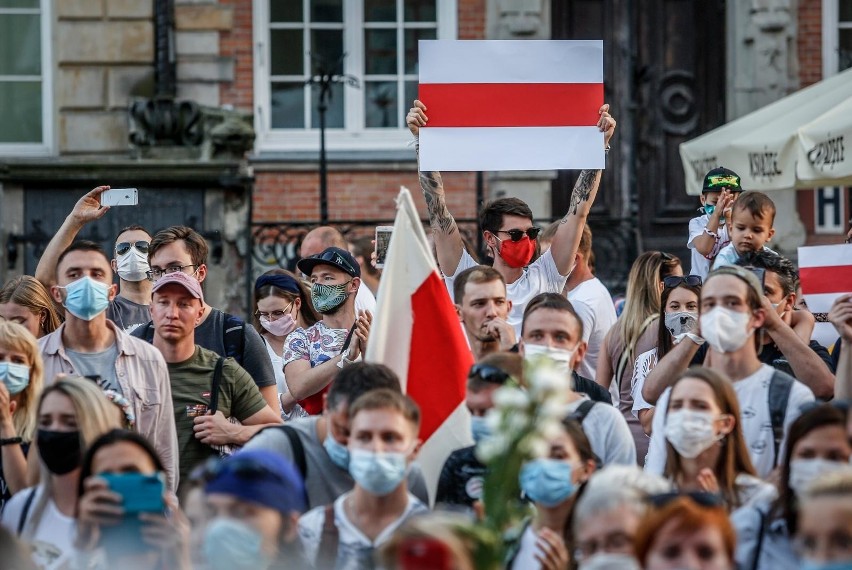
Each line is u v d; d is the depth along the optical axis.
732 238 12.42
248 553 7.18
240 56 22.94
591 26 23.78
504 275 12.27
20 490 9.38
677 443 8.58
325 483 8.82
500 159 11.51
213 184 19.31
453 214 22.52
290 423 9.00
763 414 9.27
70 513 8.49
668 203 23.89
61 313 12.48
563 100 11.57
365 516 8.16
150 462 8.05
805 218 22.78
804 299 10.50
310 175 22.75
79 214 12.09
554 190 23.58
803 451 8.11
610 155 23.75
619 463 9.25
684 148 17.28
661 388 10.24
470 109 11.52
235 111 20.30
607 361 12.13
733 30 23.22
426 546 6.27
